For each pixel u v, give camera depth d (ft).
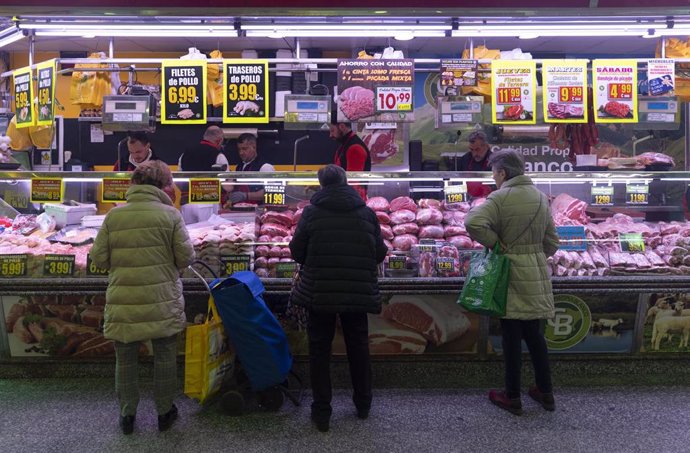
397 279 11.45
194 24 11.95
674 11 11.37
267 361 10.17
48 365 12.14
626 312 11.87
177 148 22.68
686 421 10.37
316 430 10.07
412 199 12.66
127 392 9.83
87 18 11.48
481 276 10.38
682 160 24.04
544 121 12.14
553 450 9.36
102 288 11.40
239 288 9.93
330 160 22.71
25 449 9.37
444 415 10.66
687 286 11.60
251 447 9.48
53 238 12.35
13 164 13.51
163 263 9.73
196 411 10.85
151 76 23.88
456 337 11.79
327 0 11.38
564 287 11.56
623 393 11.57
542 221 10.50
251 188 12.46
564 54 25.04
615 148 24.44
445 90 12.58
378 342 11.77
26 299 11.64
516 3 11.41
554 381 12.10
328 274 9.89
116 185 12.23
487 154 16.61
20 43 21.94
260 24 11.84
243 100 12.05
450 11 11.32
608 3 11.42
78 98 13.08
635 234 12.14
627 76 12.15
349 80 12.14
